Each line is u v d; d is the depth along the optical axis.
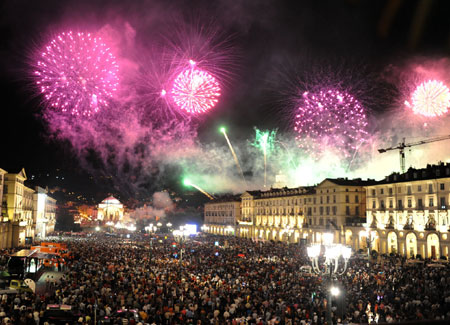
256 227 149.50
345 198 105.25
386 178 91.88
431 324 5.48
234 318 31.77
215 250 81.31
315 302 35.84
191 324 30.42
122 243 101.94
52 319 29.03
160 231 194.25
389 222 87.81
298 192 126.69
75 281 43.56
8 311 31.22
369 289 43.00
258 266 58.06
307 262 62.25
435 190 77.81
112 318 30.06
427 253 77.75
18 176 107.06
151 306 35.25
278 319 30.34
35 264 49.19
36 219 133.25
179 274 49.06
